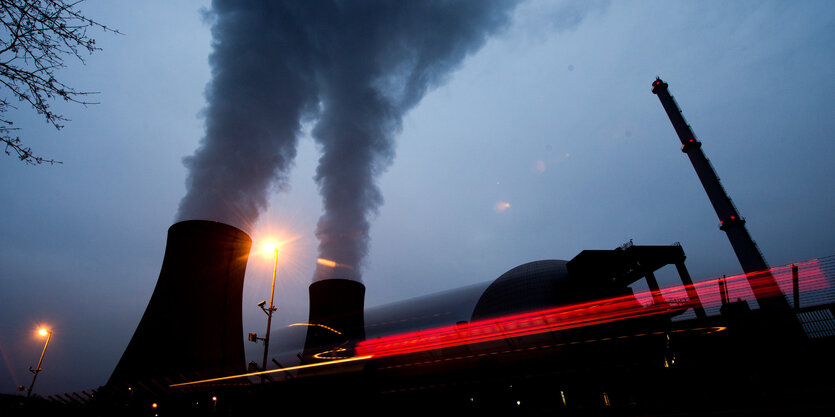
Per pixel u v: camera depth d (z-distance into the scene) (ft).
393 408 60.34
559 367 56.13
